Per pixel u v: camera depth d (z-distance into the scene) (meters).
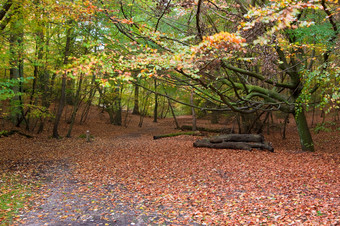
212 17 10.11
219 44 4.25
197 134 21.66
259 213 5.71
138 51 7.02
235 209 6.05
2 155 12.66
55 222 5.68
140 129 29.23
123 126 30.23
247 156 11.51
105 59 5.77
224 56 5.62
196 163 10.86
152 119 39.28
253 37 5.82
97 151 14.69
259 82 16.28
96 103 38.47
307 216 5.27
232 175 8.91
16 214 6.04
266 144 13.03
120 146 16.61
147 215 6.05
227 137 13.90
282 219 5.27
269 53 6.63
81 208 6.55
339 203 5.75
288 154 11.73
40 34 15.55
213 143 14.18
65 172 10.20
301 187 7.16
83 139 19.78
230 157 11.48
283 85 12.02
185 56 5.11
